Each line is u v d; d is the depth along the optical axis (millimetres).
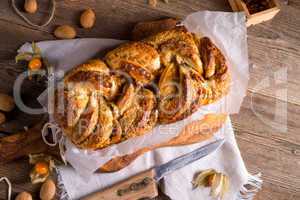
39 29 954
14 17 950
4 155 894
